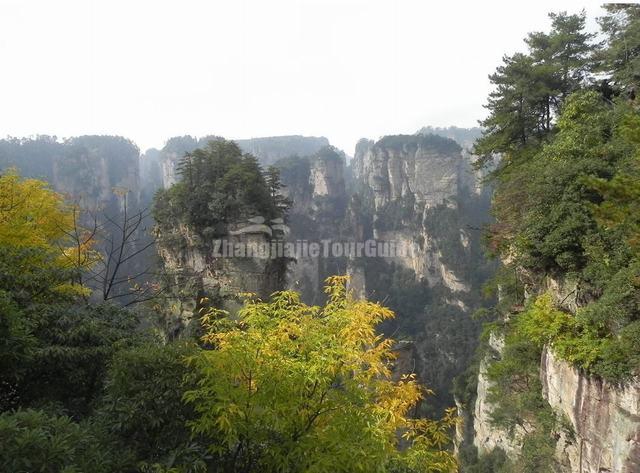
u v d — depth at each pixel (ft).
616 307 45.11
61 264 53.98
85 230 65.67
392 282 422.41
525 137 98.37
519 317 69.72
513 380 82.07
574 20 94.12
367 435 25.11
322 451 24.39
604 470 48.73
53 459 18.63
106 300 49.83
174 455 22.34
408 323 376.07
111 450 23.08
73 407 31.86
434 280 398.83
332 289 36.58
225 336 30.30
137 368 25.17
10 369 29.04
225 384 24.14
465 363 305.32
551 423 61.11
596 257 51.03
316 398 26.73
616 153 58.18
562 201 56.85
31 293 38.86
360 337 32.07
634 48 86.22
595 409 50.47
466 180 475.31
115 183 474.49
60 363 31.83
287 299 33.32
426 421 37.55
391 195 467.52
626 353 43.70
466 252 380.78
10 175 57.93
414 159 446.19
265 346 26.78
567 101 80.33
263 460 25.36
